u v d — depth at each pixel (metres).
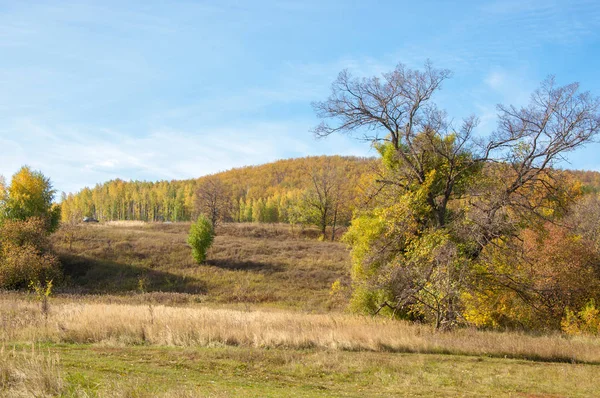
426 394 10.55
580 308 24.45
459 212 24.39
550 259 24.62
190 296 38.81
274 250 57.59
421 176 24.52
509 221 22.03
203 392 8.79
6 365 8.59
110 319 16.41
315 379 11.52
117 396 7.51
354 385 11.14
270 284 44.47
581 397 10.69
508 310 24.25
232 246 58.16
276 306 36.88
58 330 14.82
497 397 10.54
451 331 18.83
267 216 121.56
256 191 169.88
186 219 137.00
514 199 22.50
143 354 12.82
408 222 23.88
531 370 13.18
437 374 12.43
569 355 15.17
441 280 19.72
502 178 23.09
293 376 11.65
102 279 45.00
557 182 23.31
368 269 25.47
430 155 24.77
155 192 151.88
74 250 51.31
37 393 7.40
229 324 16.97
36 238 42.53
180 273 46.78
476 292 22.28
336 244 64.81
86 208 152.00
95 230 62.00
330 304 37.69
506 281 22.89
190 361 12.30
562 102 21.75
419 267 21.33
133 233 61.91
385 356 14.50
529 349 15.59
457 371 12.86
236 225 84.69
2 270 37.91
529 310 24.20
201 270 47.94
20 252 39.69
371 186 26.42
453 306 20.05
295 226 83.94
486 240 22.36
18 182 48.06
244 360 12.84
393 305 23.97
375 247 25.06
